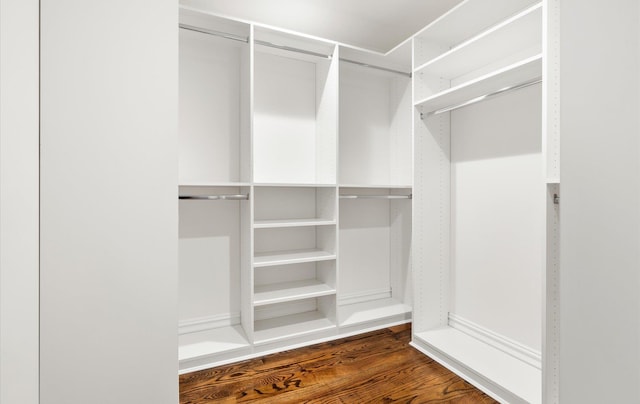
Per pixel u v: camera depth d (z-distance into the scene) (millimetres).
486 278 2082
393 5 2246
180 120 2154
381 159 2875
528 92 1834
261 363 1947
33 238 819
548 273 1395
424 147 2232
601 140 392
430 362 1962
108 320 926
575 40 406
